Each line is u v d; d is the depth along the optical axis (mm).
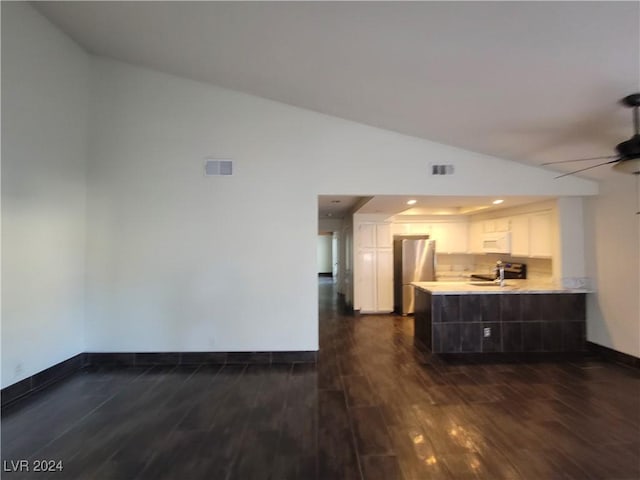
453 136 3918
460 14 1978
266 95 4035
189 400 3082
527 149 3865
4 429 2586
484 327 4473
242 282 4109
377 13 2115
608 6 1728
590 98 2660
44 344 3436
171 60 3684
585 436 2451
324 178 4160
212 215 4109
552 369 3855
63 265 3699
